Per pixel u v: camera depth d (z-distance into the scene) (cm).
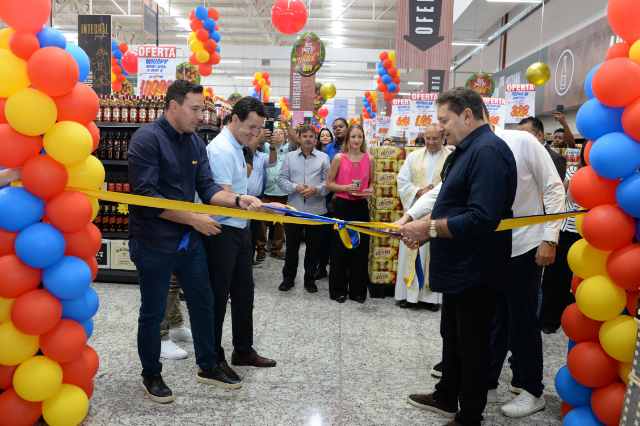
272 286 437
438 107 191
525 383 222
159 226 210
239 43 2197
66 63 163
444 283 190
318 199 423
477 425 191
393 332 324
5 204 165
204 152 234
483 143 176
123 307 353
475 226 170
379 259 414
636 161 157
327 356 278
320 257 481
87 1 1627
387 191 407
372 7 1712
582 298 172
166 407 213
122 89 888
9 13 160
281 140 538
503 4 1251
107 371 246
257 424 201
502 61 1397
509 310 223
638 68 152
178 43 2133
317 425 202
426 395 221
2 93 168
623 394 168
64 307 181
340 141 525
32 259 167
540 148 221
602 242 164
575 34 937
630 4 154
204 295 231
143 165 203
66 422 184
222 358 250
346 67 2067
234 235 244
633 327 164
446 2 518
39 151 174
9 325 173
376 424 205
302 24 572
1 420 176
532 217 184
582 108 173
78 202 174
